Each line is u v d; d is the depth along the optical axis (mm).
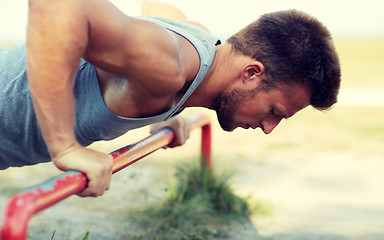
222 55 1933
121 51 1523
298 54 1872
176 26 1909
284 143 5816
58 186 1299
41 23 1402
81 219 3277
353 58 15375
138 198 3682
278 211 3578
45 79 1425
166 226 3170
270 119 1982
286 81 1892
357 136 6188
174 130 2445
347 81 11211
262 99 1926
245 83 1921
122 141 5785
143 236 3014
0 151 2047
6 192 3820
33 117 1887
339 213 3590
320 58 1892
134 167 4582
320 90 1923
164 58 1585
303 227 3279
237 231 3160
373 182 4395
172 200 3451
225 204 3436
